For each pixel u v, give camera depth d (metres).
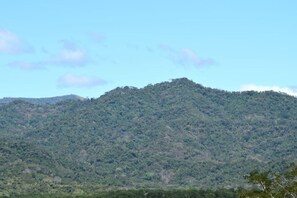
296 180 70.31
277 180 71.19
